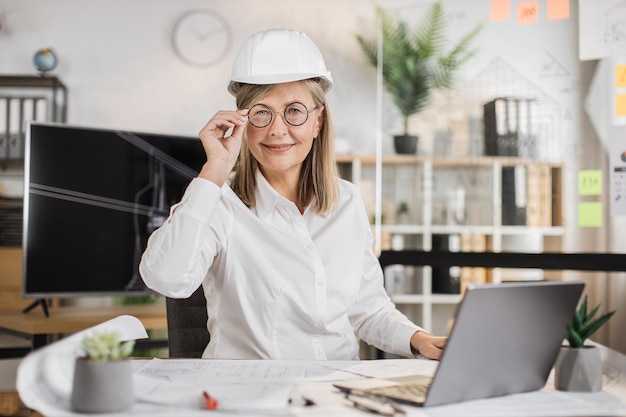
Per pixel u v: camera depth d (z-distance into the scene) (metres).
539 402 1.12
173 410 1.02
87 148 3.55
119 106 4.55
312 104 1.70
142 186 3.67
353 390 1.14
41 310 3.74
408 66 3.33
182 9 4.61
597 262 2.79
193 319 1.90
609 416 1.05
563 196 2.91
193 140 3.81
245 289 1.70
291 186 1.79
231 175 1.86
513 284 1.11
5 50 4.51
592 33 2.83
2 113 4.14
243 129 1.59
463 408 1.07
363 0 4.68
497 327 1.10
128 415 0.99
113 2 4.56
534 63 2.98
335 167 1.81
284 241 1.71
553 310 1.18
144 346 3.38
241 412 1.01
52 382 1.05
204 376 1.26
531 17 2.98
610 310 2.77
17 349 3.38
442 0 3.22
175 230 1.49
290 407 1.04
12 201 4.12
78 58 4.54
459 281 3.73
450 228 3.24
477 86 3.14
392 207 3.38
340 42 4.68
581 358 1.21
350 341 1.78
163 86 4.58
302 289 1.70
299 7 4.66
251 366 1.37
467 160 3.18
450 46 3.21
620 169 2.77
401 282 3.83
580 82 2.87
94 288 3.54
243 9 4.64
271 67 1.66
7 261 4.02
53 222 3.46
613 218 2.77
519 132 3.03
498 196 3.10
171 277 1.47
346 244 1.79
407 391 1.13
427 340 1.62
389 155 3.38
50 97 4.45
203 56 4.60
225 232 1.70
